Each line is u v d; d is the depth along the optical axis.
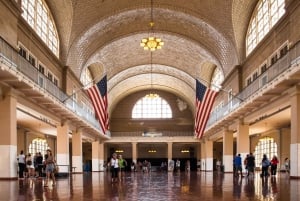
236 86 28.02
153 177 23.94
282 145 32.44
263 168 21.09
